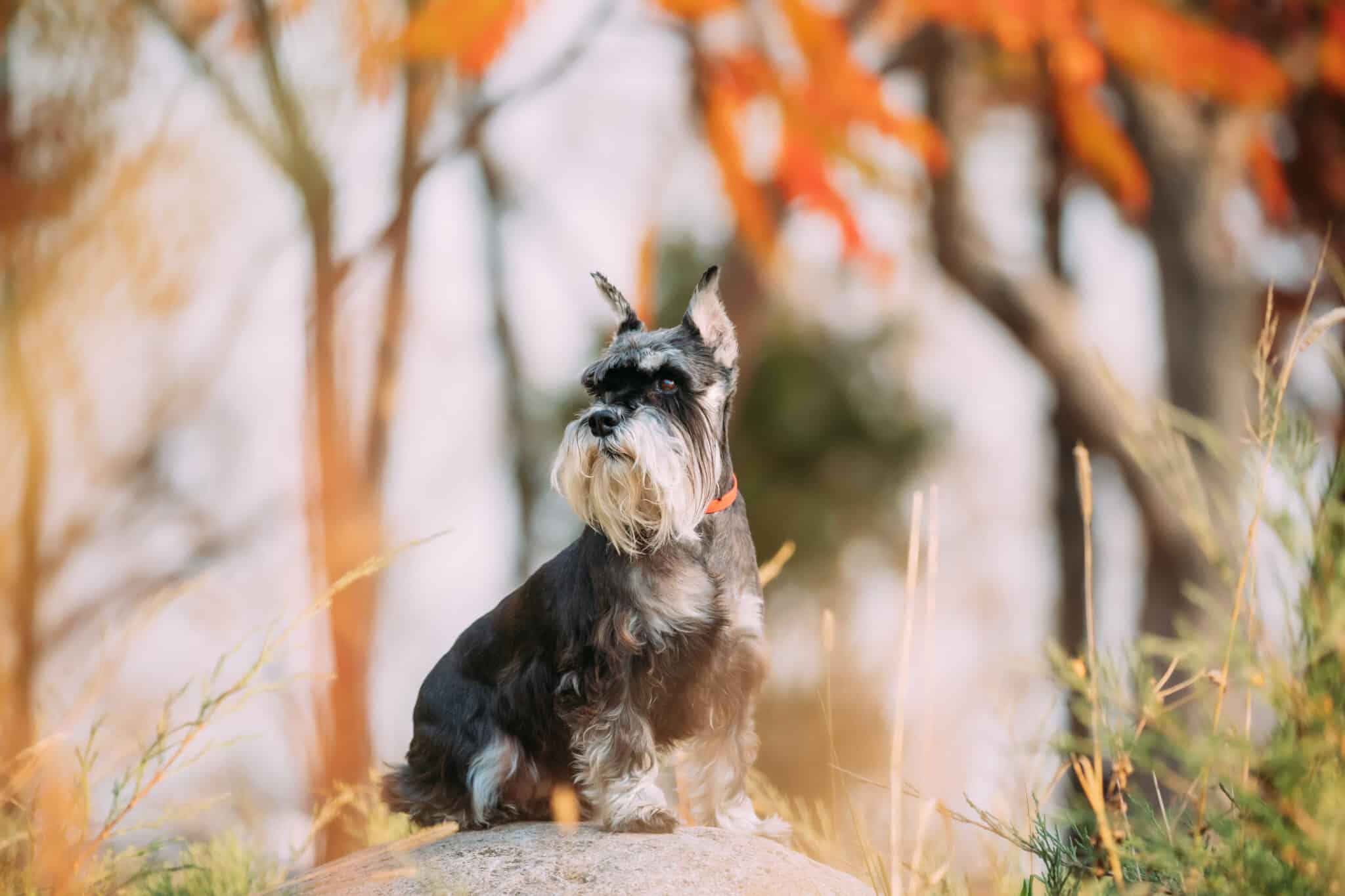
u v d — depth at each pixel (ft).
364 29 16.62
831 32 23.57
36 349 12.86
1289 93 31.83
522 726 16.28
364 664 16.79
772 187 25.57
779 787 33.37
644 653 15.05
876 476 44.75
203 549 16.29
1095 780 10.25
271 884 15.17
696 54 23.82
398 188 17.81
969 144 38.01
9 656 13.33
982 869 14.40
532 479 40.29
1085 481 10.81
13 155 12.94
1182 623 10.47
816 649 38.42
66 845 12.20
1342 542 9.59
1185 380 35.86
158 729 12.44
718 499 15.92
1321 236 37.27
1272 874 9.31
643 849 13.57
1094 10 25.90
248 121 15.58
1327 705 9.25
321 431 16.78
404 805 16.84
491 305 38.88
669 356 16.08
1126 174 30.42
